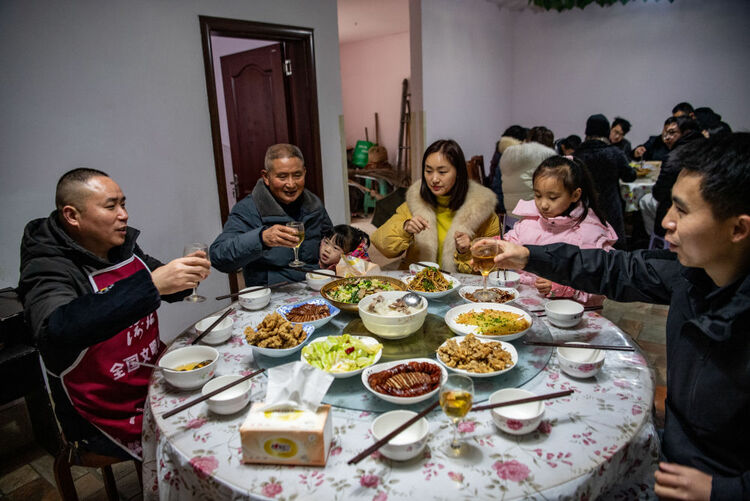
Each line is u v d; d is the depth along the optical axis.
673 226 0.95
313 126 3.96
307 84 3.87
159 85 2.95
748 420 0.96
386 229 2.42
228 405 1.07
